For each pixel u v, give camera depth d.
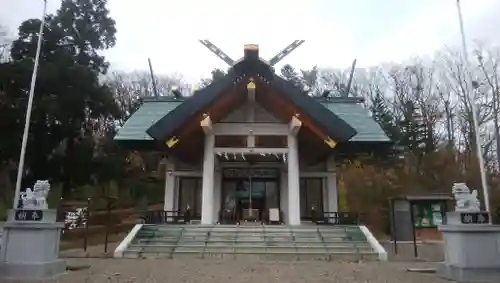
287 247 16.53
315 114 20.19
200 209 25.52
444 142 47.84
